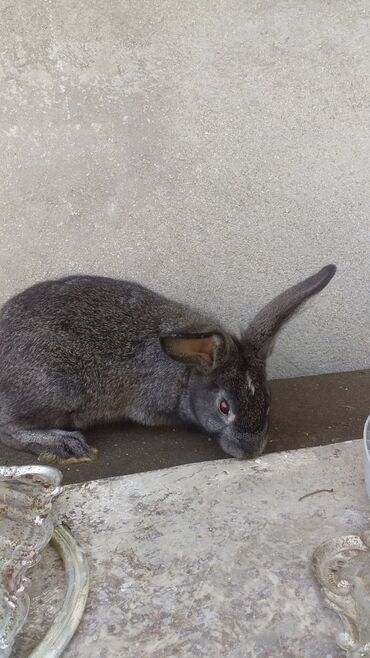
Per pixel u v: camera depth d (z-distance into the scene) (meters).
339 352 1.39
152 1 1.22
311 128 1.28
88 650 0.93
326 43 1.25
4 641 0.90
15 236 1.30
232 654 0.93
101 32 1.22
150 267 1.33
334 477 1.11
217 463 1.14
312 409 1.31
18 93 1.24
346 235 1.33
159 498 1.08
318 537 1.03
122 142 1.27
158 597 0.97
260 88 1.26
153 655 0.93
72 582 0.98
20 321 1.23
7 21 1.21
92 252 1.32
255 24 1.23
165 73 1.25
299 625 0.95
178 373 1.26
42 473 1.06
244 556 1.01
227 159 1.28
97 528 1.05
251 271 1.34
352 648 0.92
